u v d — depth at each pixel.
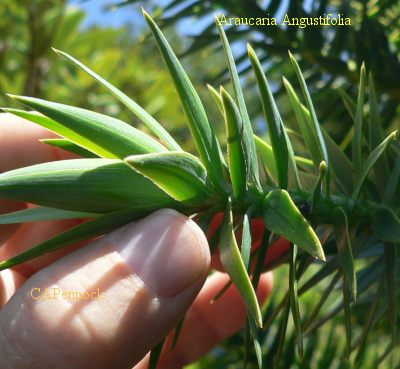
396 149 0.11
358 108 0.10
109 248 0.09
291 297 0.09
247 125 0.09
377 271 0.11
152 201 0.08
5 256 0.16
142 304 0.09
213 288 0.18
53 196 0.07
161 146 0.08
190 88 0.08
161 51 0.08
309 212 0.10
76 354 0.09
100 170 0.08
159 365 0.17
